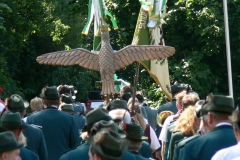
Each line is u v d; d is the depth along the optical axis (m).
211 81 28.77
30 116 14.68
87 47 63.94
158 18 19.00
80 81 57.66
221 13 28.11
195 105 12.18
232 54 28.78
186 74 28.20
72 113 17.23
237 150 8.16
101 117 9.34
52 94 14.66
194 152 10.00
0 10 38.72
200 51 29.33
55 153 14.44
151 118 19.55
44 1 48.03
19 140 11.09
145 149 12.45
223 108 9.84
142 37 19.22
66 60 15.59
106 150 6.90
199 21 28.25
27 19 47.03
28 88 54.41
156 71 19.75
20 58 53.94
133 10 30.55
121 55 15.51
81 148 9.92
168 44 29.86
